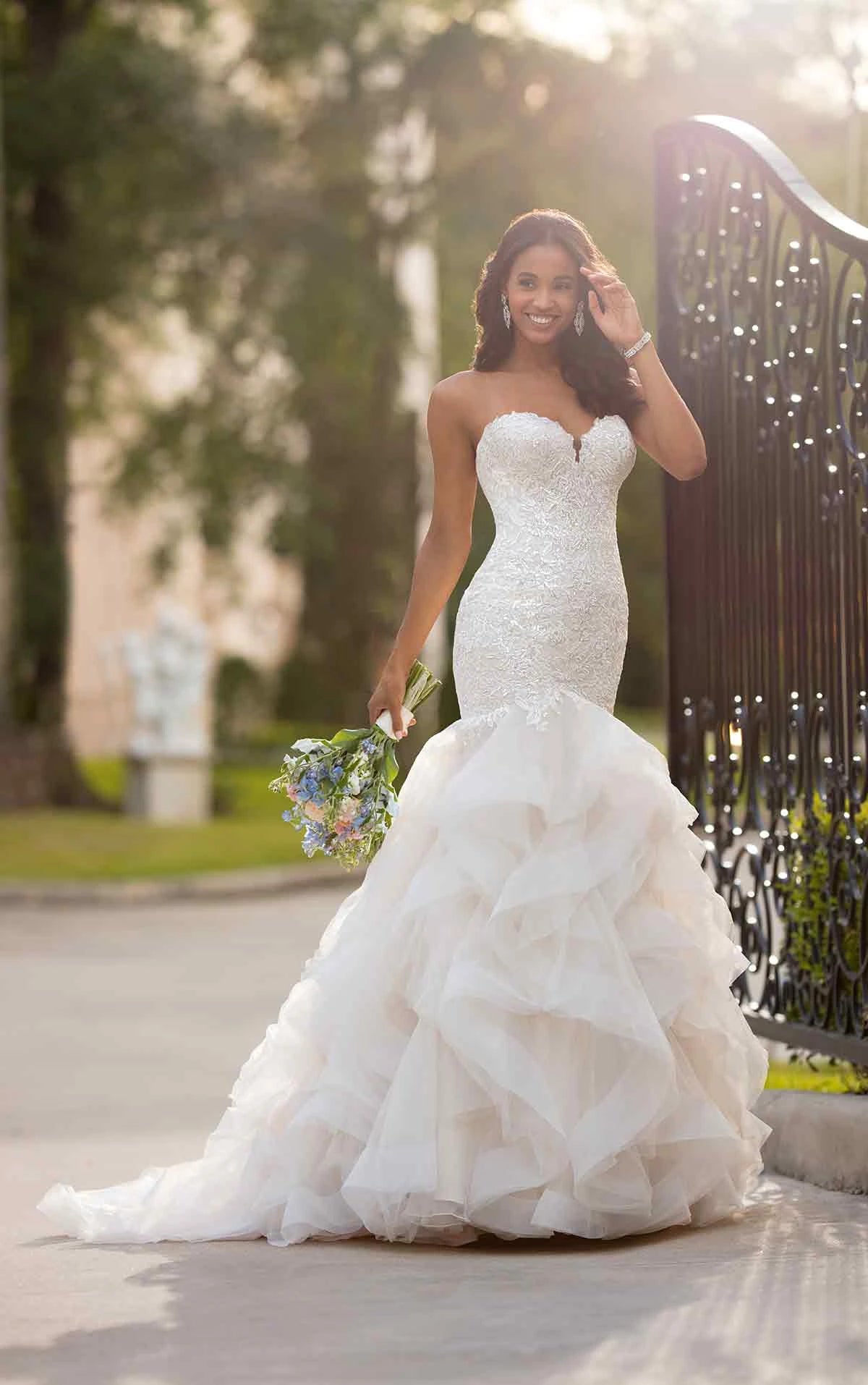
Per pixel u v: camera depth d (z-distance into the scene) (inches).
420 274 1203.2
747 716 261.7
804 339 245.0
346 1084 193.2
